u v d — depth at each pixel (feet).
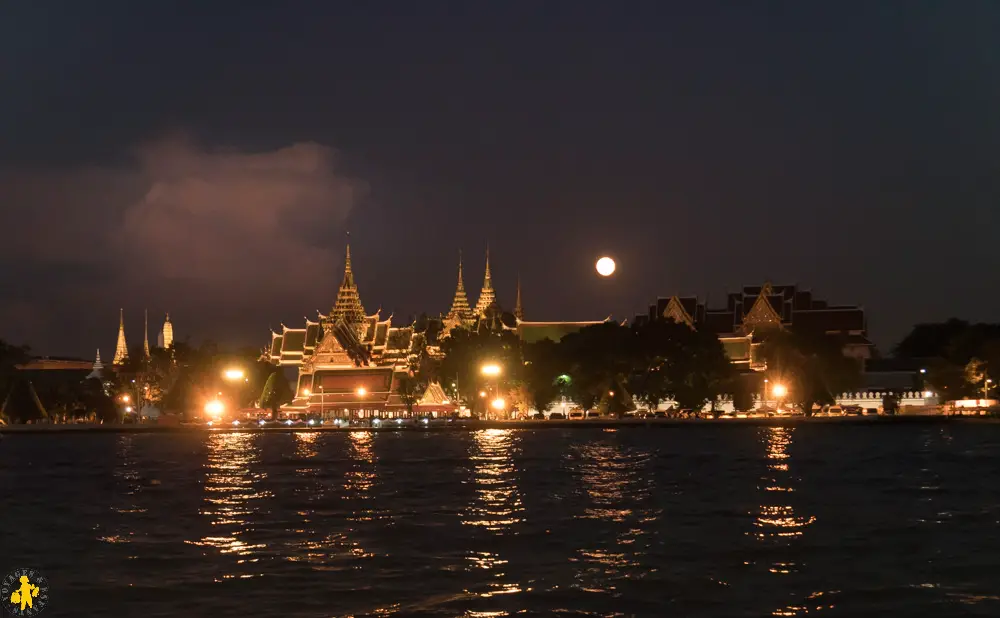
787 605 165.07
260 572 189.57
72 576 188.65
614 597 169.99
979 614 159.74
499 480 330.13
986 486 302.45
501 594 172.24
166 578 186.19
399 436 621.72
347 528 234.99
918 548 205.87
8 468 408.67
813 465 370.32
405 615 161.27
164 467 401.70
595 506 265.75
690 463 383.04
